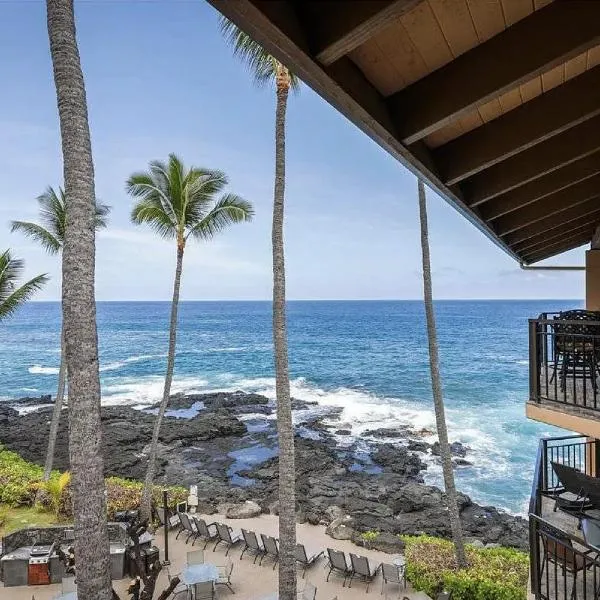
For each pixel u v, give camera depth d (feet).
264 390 111.75
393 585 32.27
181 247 42.45
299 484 54.60
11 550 32.94
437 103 7.15
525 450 65.67
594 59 8.12
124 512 39.47
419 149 9.17
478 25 6.29
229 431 75.51
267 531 41.91
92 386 16.21
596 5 6.00
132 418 82.38
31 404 100.32
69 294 16.24
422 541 38.01
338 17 4.87
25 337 248.32
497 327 271.69
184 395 104.12
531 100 9.09
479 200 12.25
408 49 6.43
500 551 36.14
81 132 16.61
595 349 19.54
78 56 16.89
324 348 188.24
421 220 35.06
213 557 36.50
